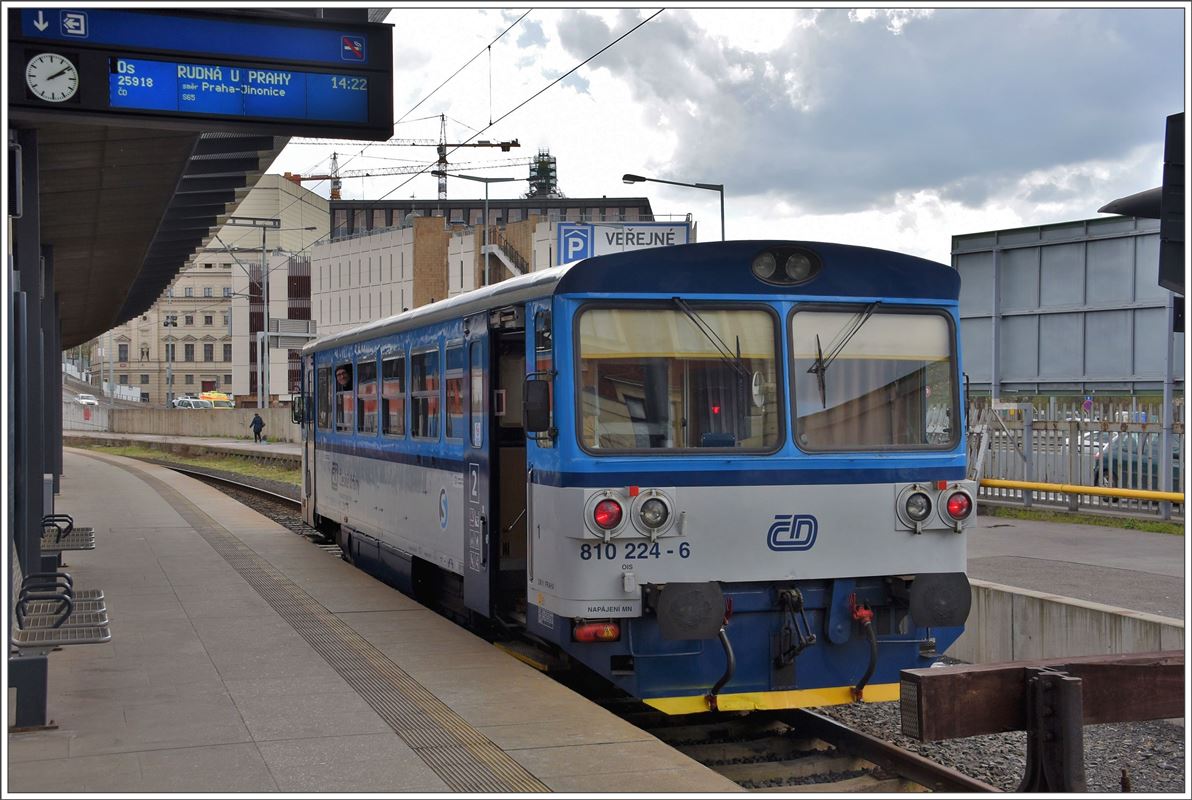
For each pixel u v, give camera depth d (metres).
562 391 7.84
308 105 9.34
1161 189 8.86
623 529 7.71
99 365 114.75
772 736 8.33
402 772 6.19
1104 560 13.59
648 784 5.98
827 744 8.05
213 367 115.38
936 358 8.48
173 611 11.03
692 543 7.88
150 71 8.95
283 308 96.25
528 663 9.69
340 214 106.81
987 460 19.28
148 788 5.93
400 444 12.11
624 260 7.94
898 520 8.27
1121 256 18.31
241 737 6.86
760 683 8.04
